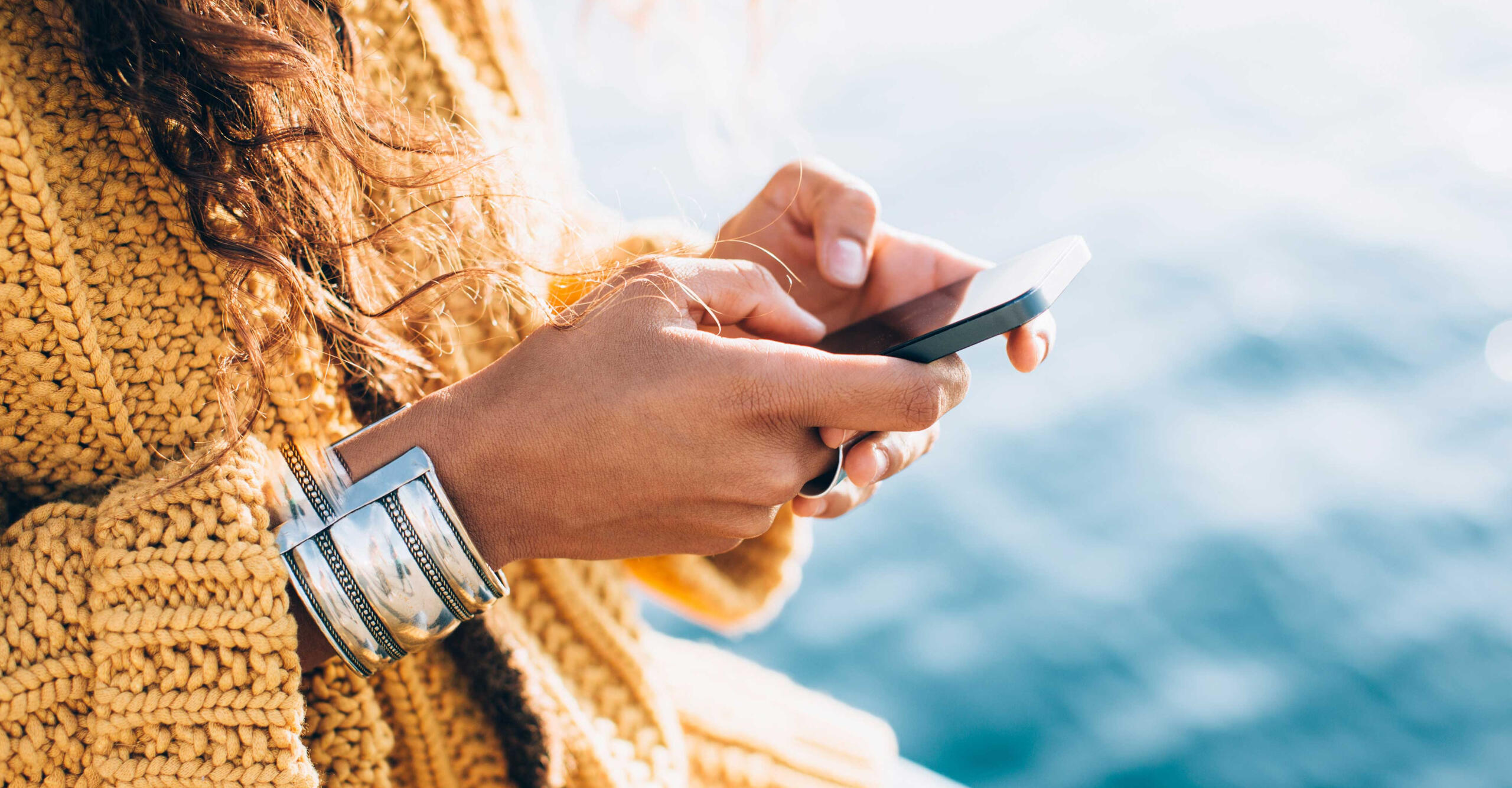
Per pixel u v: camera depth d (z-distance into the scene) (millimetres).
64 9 582
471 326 900
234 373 645
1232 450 3408
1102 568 3078
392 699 749
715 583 1144
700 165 1368
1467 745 2480
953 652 2881
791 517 1170
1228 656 2795
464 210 777
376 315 684
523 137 944
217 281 646
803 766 1125
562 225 849
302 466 610
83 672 586
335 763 690
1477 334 3742
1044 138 5480
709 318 706
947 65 6551
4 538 610
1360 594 2896
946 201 5023
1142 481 3346
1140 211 4730
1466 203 4492
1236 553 3059
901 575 3156
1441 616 2803
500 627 828
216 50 575
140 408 631
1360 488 3217
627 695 959
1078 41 6633
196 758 577
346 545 595
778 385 593
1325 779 2477
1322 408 3527
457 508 618
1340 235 4391
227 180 605
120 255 608
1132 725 2650
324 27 664
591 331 638
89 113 593
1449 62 5621
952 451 3543
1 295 565
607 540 660
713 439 604
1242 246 4383
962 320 635
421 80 853
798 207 990
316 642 649
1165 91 5801
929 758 2623
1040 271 714
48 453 626
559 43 5309
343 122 668
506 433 609
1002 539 3215
